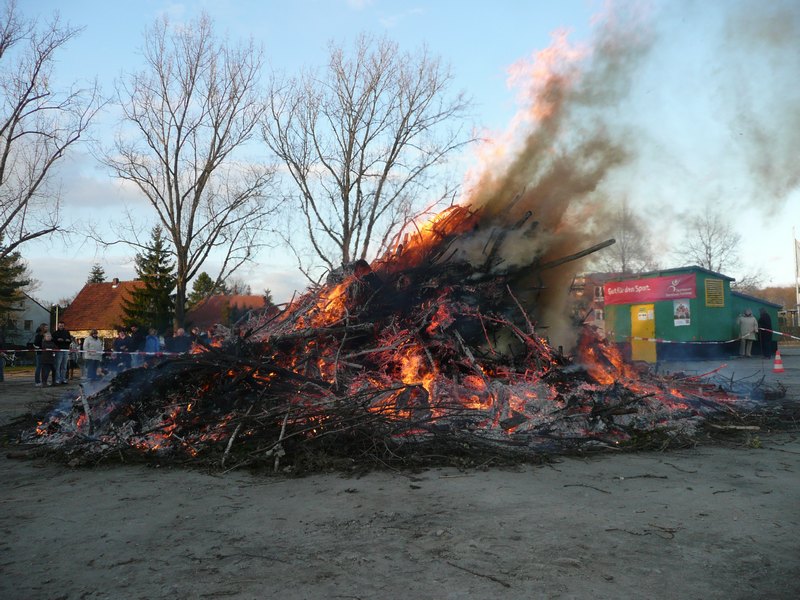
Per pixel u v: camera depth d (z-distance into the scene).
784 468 5.32
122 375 6.86
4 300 53.28
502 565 3.12
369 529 3.69
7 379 20.78
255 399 6.29
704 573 3.03
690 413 7.41
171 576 3.03
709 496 4.39
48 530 3.77
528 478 4.95
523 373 8.05
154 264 41.19
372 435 5.66
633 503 4.21
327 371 7.08
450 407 6.05
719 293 21.38
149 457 5.78
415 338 7.90
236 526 3.79
